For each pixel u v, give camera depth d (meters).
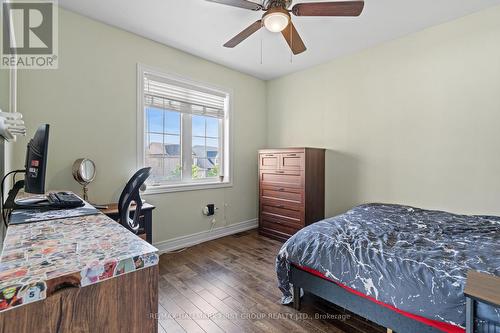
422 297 1.18
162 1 2.04
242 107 3.75
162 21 2.34
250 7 1.68
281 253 1.81
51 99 2.08
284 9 1.62
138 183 1.63
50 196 1.43
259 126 4.02
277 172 3.31
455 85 2.36
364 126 3.00
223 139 3.63
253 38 2.65
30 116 1.98
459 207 2.36
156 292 0.68
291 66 3.49
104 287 0.60
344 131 3.18
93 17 2.27
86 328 0.57
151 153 2.85
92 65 2.30
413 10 2.18
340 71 3.20
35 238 0.77
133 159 2.59
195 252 2.87
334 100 3.27
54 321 0.53
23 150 1.95
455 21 2.34
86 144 2.28
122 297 0.62
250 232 3.71
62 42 2.13
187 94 3.13
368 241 1.61
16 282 0.50
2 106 1.35
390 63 2.77
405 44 2.65
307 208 3.03
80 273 0.56
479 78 2.24
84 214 1.08
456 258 1.33
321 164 3.30
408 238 1.67
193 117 3.27
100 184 2.37
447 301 1.11
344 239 1.66
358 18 2.29
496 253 1.37
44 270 0.55
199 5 2.09
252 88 3.90
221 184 3.47
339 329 1.58
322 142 3.42
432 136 2.51
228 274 2.31
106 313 0.60
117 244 0.72
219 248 3.00
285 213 3.23
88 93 2.28
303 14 1.70
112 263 0.60
